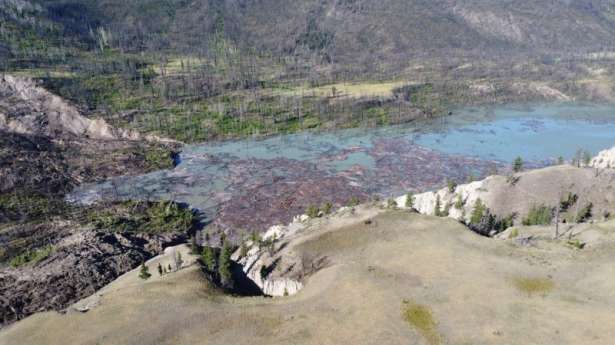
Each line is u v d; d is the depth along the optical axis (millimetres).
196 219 134875
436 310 54312
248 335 53625
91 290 92438
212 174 169750
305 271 76625
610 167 130125
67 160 172625
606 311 50906
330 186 156000
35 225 123125
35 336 58625
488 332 49062
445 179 161500
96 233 115312
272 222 132125
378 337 50031
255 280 81562
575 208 109562
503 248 72375
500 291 57438
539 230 88688
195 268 79688
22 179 147250
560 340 46562
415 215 89938
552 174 121938
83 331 57938
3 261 104375
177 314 59906
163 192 153500
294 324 54625
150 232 123875
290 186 157250
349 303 57969
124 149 188500
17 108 194875
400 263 68750
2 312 83188
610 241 71812
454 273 63312
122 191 153500
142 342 54125
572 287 57656
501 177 123188
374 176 165250
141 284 72875
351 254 76250
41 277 94875
